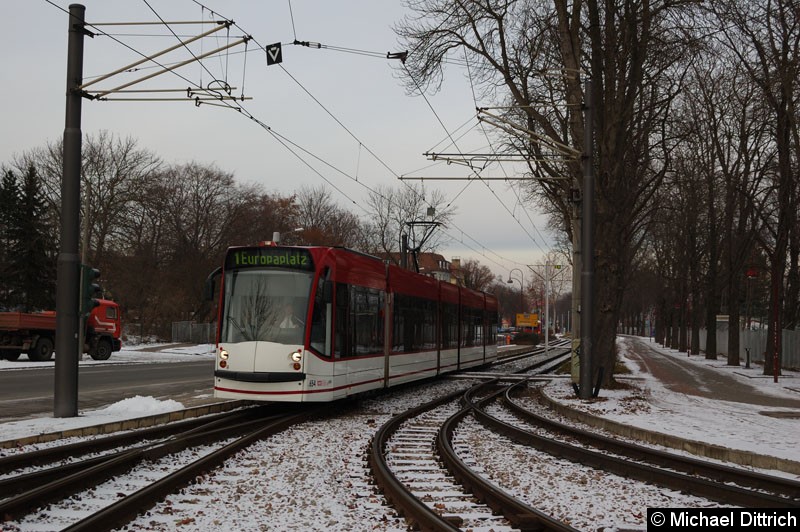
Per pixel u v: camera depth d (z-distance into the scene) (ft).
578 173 70.64
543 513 23.79
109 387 70.90
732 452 35.45
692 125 93.66
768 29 82.07
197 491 26.66
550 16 72.79
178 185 216.13
